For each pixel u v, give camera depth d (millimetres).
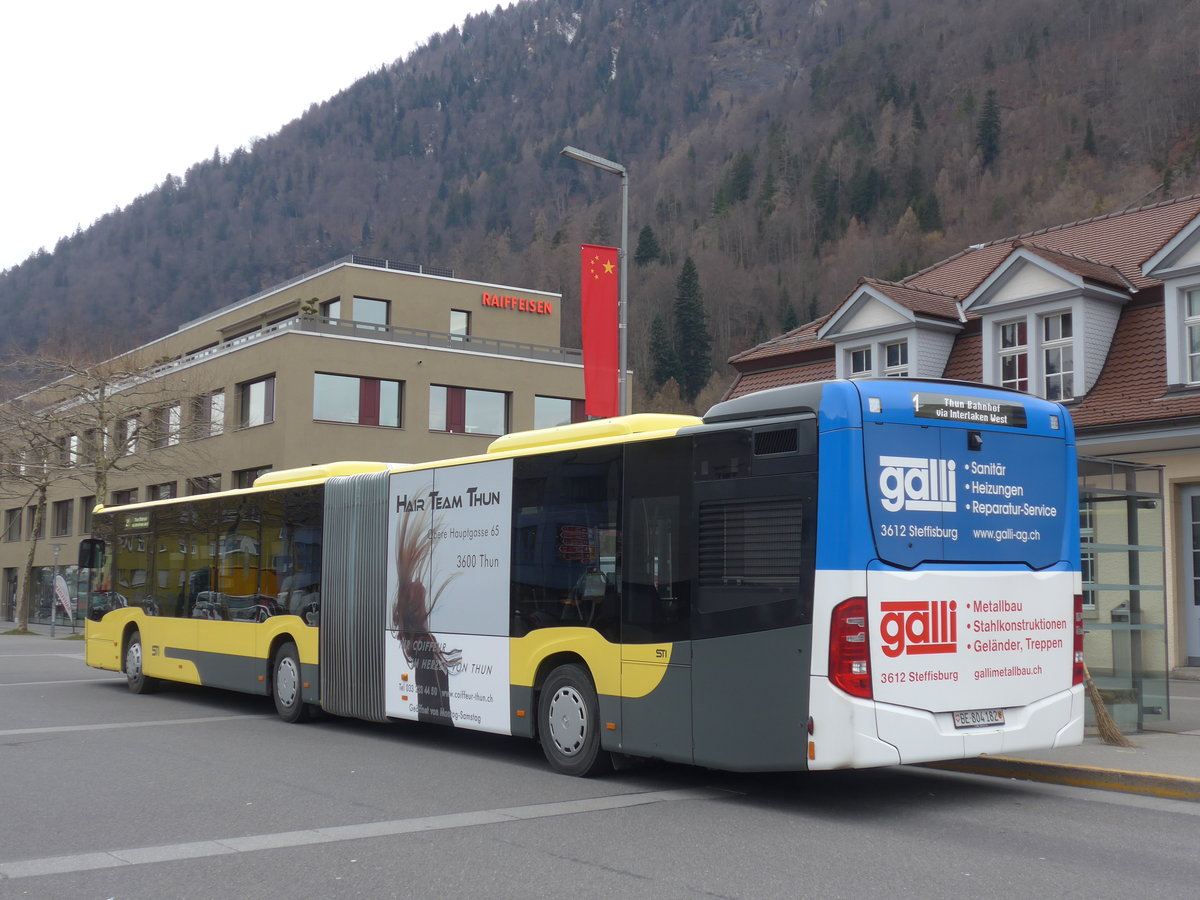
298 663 14219
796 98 148625
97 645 19328
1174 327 18469
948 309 22297
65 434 45406
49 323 123375
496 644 11180
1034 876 6660
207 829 7910
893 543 8367
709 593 8992
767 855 7164
